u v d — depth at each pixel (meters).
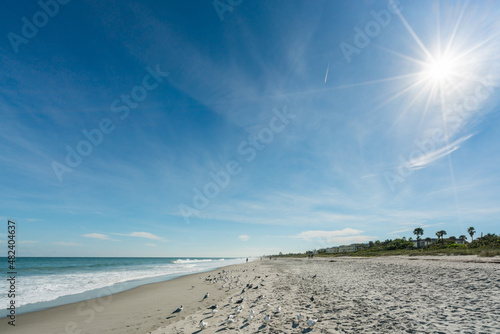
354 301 10.28
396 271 20.58
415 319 7.37
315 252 148.38
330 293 12.47
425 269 20.22
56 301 14.84
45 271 40.59
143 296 16.02
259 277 24.44
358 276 19.17
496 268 17.19
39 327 9.55
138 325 9.17
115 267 55.00
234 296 13.84
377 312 8.38
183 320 9.33
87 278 28.72
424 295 10.55
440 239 87.38
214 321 8.77
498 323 6.55
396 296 10.73
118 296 16.27
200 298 14.32
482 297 9.50
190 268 51.69
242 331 7.35
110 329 8.91
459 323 6.76
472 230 91.56
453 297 9.84
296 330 7.11
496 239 56.16
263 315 8.95
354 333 6.55
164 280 26.14
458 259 27.94
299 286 15.79
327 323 7.51
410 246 77.38
